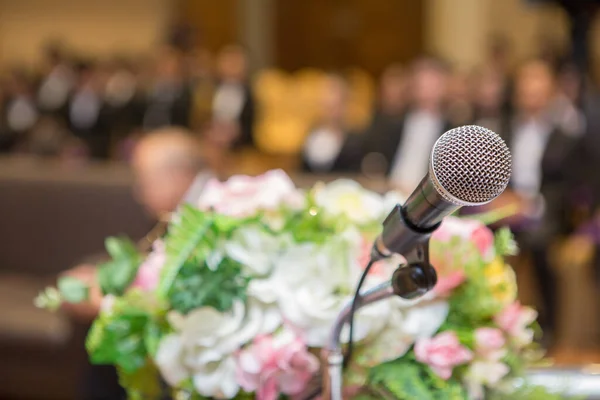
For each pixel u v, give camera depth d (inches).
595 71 303.4
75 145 352.5
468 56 477.7
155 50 522.0
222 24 523.8
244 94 377.4
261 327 49.5
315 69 536.4
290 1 534.9
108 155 392.5
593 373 55.9
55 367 164.4
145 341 51.2
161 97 383.2
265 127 410.0
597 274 212.1
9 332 165.5
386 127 293.0
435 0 491.5
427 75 286.8
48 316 167.8
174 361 50.1
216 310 49.9
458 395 49.2
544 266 220.7
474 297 50.6
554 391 53.7
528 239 216.4
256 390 49.5
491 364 50.4
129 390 54.4
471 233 51.2
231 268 50.2
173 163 135.2
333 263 50.2
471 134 38.0
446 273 50.1
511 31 466.0
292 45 538.3
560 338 222.5
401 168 286.4
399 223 41.4
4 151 379.6
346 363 49.5
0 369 168.2
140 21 528.1
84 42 534.3
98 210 191.5
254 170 365.7
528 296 228.4
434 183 38.3
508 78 334.0
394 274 43.2
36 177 195.6
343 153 295.0
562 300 223.3
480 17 474.3
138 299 50.7
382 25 530.6
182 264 50.5
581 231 212.1
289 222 52.6
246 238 50.9
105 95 395.5
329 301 49.5
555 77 241.3
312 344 49.1
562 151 218.1
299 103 414.6
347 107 304.7
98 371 118.3
